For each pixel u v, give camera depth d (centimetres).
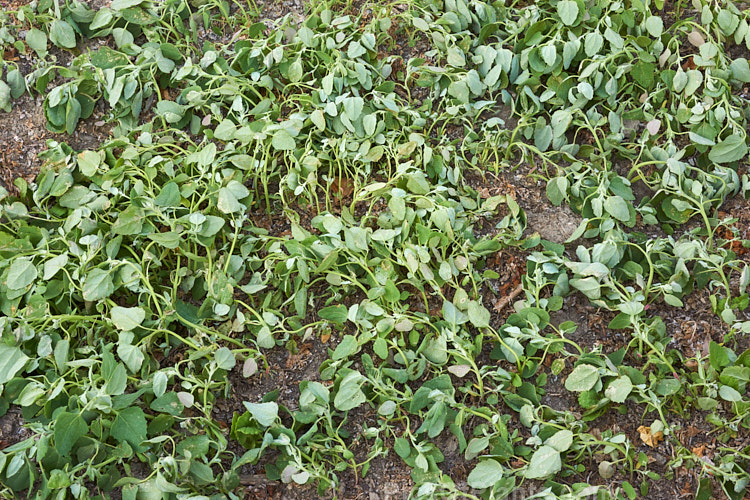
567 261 221
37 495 180
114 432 187
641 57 250
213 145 233
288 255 231
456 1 266
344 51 265
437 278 223
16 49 262
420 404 200
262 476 200
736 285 227
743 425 202
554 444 194
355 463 204
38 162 245
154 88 258
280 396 215
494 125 255
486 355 219
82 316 206
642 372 213
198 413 207
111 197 233
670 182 234
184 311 216
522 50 263
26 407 200
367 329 212
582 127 252
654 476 197
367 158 240
